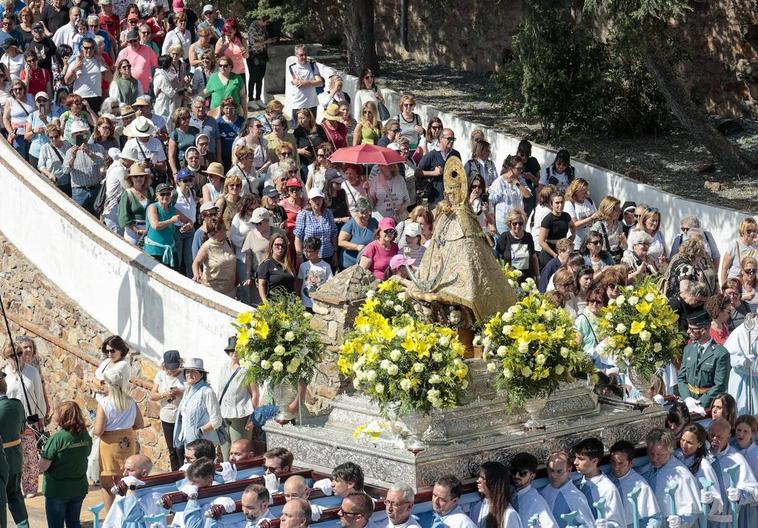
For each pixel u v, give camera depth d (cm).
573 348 1172
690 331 1433
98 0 2595
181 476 1180
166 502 1103
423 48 3050
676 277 1700
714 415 1295
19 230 2114
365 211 1783
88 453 1357
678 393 1471
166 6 2612
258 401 1457
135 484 1157
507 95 2488
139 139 1972
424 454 1103
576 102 2394
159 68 2256
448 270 1205
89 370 1941
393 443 1135
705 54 2562
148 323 1816
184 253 1869
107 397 1429
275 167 1927
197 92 2331
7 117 2208
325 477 1165
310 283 1678
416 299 1223
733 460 1241
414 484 1098
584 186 1906
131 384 1823
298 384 1211
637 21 2091
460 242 1206
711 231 2022
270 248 1677
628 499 1169
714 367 1415
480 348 1207
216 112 2264
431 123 2123
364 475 1141
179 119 2027
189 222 1870
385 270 1680
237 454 1228
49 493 1345
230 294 1770
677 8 2039
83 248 1941
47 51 2331
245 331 1202
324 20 3123
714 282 1733
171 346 1777
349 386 1297
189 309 1734
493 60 2911
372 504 1052
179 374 1557
